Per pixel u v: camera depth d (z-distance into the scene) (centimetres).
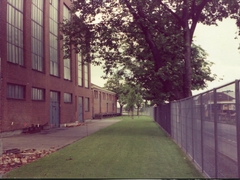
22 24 2417
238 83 509
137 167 930
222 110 621
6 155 1203
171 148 1389
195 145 985
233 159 542
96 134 2206
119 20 2377
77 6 2402
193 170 884
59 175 818
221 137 630
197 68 2911
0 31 2006
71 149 1379
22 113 2336
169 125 2039
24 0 2438
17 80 2259
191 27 2311
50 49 3053
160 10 2398
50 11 3073
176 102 1623
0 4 1983
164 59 2303
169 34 2303
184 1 2181
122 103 8512
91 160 1065
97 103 6128
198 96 917
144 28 2294
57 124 3212
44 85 2820
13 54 2244
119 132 2367
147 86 2598
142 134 2162
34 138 1953
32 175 821
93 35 2409
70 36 2484
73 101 3778
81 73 4381
